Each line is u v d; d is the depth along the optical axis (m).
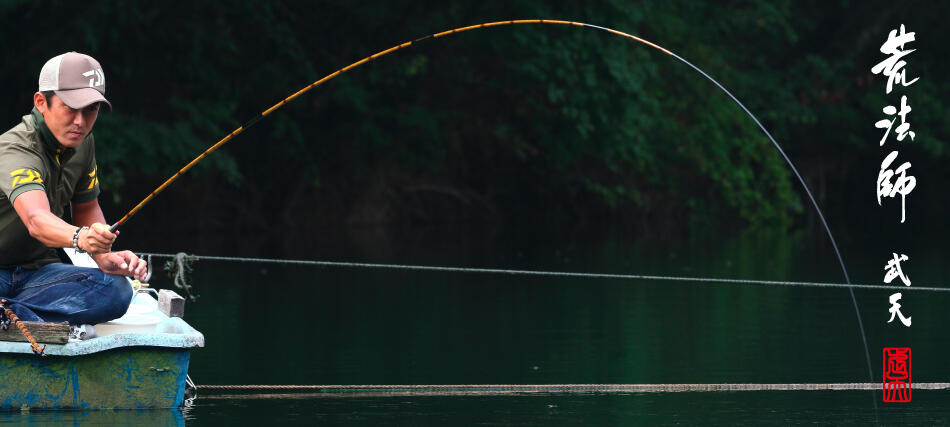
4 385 14.12
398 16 60.19
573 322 25.16
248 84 57.94
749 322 25.22
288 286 32.91
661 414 15.29
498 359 20.02
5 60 49.97
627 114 62.06
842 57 82.69
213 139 56.22
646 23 70.69
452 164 68.88
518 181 70.38
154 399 14.75
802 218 74.50
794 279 34.34
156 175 55.97
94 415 14.24
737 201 70.06
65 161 14.64
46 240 13.71
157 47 54.25
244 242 49.12
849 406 15.94
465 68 62.78
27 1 46.84
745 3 81.25
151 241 48.91
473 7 59.56
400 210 66.00
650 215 71.38
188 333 14.87
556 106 64.00
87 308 14.74
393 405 15.82
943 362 19.83
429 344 21.77
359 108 58.72
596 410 15.63
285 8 57.19
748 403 16.22
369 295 30.62
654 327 24.36
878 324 24.88
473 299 29.89
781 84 80.00
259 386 17.11
